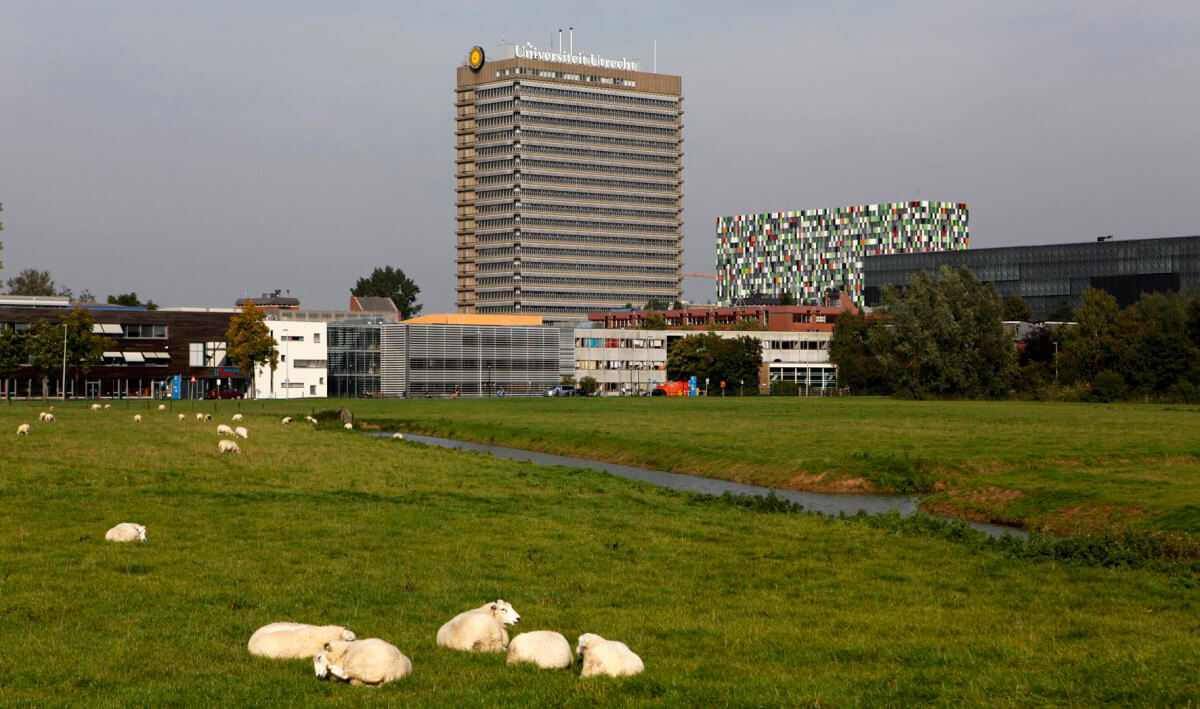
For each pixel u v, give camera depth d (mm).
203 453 60719
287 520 37188
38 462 52688
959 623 24969
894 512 43250
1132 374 161500
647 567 31125
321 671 18469
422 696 17609
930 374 174375
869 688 18938
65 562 28562
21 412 109688
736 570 31125
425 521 38188
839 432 90938
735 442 81188
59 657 19875
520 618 23953
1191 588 29578
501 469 59844
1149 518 44750
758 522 41469
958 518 51406
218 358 191250
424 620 23547
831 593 28281
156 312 187000
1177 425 98750
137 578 26922
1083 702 18031
